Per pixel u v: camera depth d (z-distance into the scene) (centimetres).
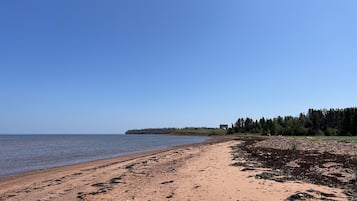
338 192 1302
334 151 3158
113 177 1986
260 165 2245
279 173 1820
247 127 18750
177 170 2072
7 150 6062
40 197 1495
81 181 1939
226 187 1404
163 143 9756
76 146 7838
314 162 2309
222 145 5881
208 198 1240
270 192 1293
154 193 1375
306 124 13075
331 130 11331
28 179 2319
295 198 1194
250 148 4428
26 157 4453
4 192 1764
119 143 9919
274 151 3578
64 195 1488
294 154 3030
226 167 2100
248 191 1319
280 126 13800
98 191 1501
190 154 3697
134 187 1547
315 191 1302
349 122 11025
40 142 10694
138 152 5381
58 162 3709
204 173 1839
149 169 2300
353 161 2220
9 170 2952
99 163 3406
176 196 1295
